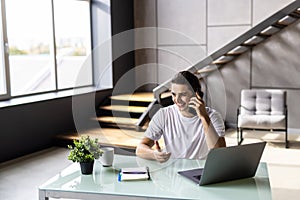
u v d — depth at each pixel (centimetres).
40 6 541
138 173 206
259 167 225
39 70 550
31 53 534
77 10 611
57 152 491
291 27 579
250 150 193
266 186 191
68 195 191
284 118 509
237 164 194
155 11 671
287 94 596
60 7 578
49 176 391
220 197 176
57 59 578
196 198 175
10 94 493
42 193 194
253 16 605
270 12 594
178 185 193
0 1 468
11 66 506
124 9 659
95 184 198
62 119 538
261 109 551
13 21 502
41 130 500
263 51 602
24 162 444
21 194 339
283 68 593
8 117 446
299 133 591
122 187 192
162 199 178
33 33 535
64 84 596
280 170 396
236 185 193
